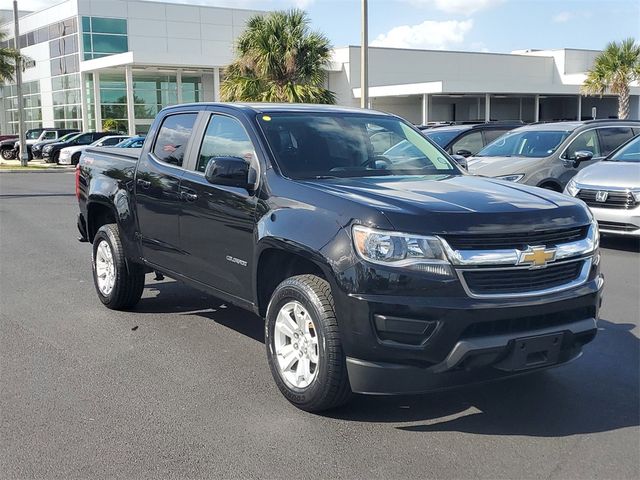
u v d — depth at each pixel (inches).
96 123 1701.5
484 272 152.6
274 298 177.5
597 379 195.5
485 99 1763.0
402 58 1811.0
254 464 146.9
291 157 193.6
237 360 213.2
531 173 435.8
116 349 223.6
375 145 213.5
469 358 149.1
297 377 173.3
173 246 227.3
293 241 168.7
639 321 252.1
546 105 2089.1
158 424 166.9
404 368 152.0
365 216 155.9
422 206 157.3
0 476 141.9
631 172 379.2
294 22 1071.0
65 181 983.0
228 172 186.2
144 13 1807.3
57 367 206.7
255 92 1079.0
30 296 295.0
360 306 152.6
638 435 159.9
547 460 148.1
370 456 150.3
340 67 1748.3
